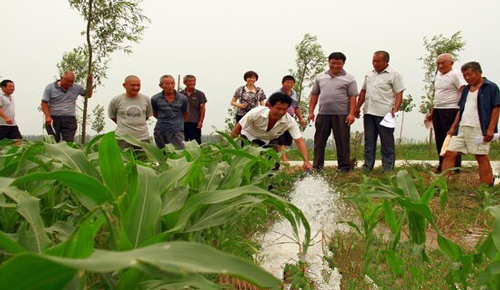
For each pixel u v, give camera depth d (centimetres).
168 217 163
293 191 470
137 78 586
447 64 627
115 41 953
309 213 380
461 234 355
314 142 673
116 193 152
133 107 588
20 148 244
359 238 308
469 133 529
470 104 528
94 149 339
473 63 518
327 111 653
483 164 535
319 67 1516
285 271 230
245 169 273
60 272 70
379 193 209
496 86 513
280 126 451
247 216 316
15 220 170
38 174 111
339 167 663
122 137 245
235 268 66
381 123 596
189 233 179
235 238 242
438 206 448
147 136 606
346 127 651
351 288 216
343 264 249
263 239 297
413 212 206
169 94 641
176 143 653
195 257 65
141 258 62
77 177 113
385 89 639
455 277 193
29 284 69
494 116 512
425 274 229
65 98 706
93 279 163
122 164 153
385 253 216
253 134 464
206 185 223
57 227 150
